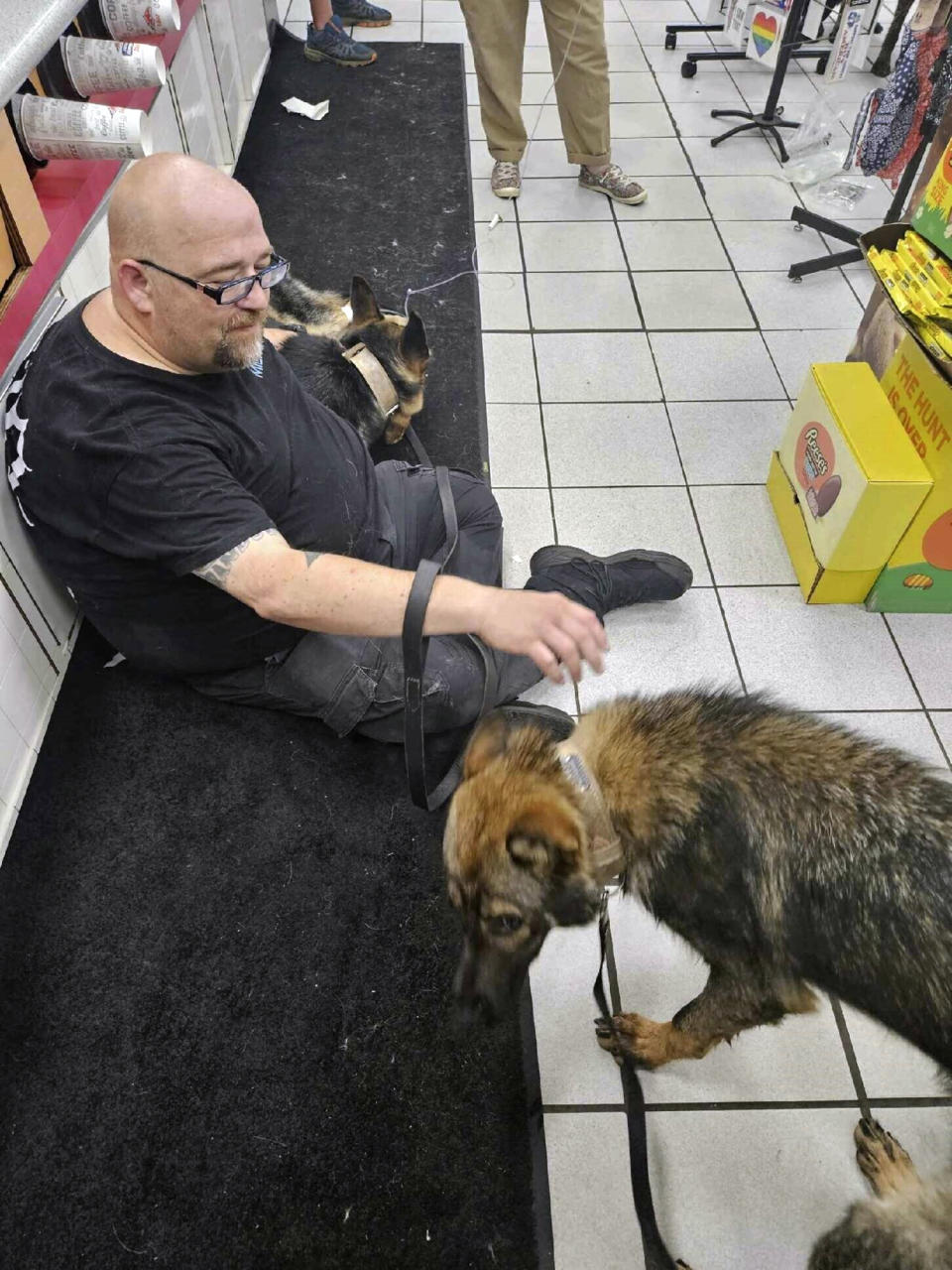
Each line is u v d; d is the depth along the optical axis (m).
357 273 3.62
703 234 3.83
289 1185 1.61
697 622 2.52
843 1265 1.36
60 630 2.27
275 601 1.55
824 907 1.33
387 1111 1.70
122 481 1.60
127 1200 1.60
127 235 1.54
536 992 1.86
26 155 2.07
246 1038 1.78
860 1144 1.64
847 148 4.19
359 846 2.06
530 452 2.98
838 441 2.32
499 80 3.71
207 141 3.59
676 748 1.44
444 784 2.08
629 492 2.85
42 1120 1.68
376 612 1.50
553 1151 1.66
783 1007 1.49
